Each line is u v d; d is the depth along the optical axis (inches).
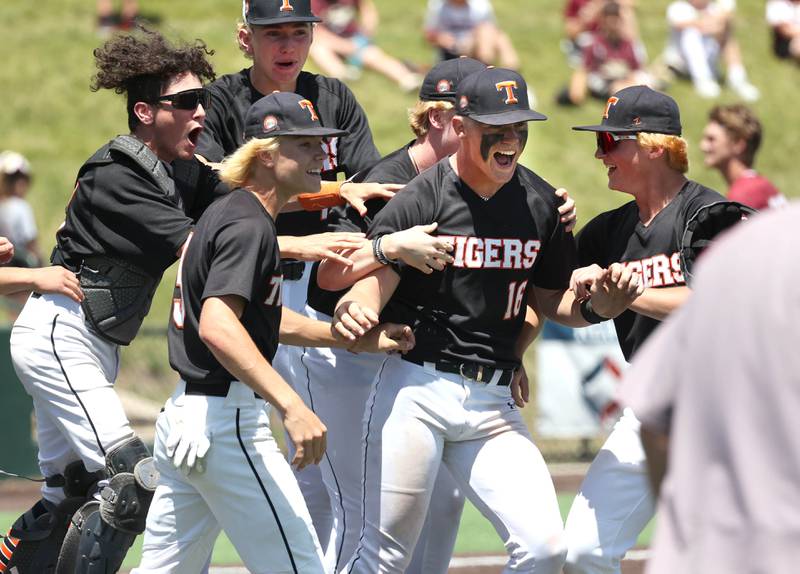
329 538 738.8
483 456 590.9
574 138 2043.6
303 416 511.2
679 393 301.7
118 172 619.2
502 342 599.8
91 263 642.2
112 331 649.0
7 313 1392.7
